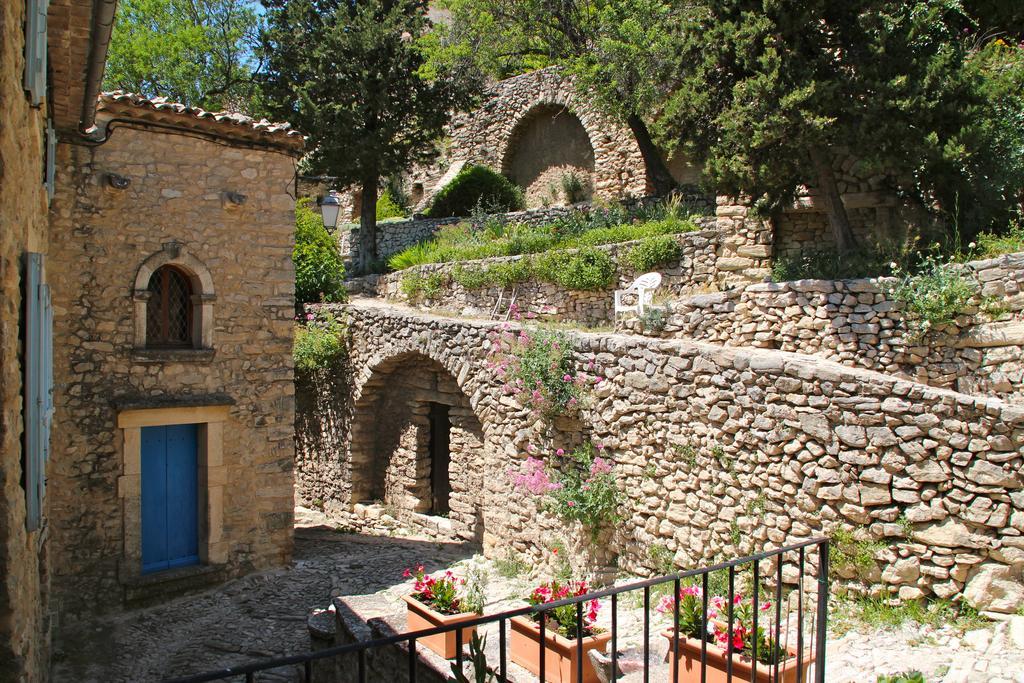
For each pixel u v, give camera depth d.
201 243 9.38
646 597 3.20
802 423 6.55
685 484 7.48
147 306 9.21
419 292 14.72
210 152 9.44
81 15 5.38
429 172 23.69
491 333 9.89
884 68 8.09
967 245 8.06
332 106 16.94
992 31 10.84
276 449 10.01
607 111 14.89
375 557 10.69
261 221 9.86
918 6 8.48
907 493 5.98
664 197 15.23
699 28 9.37
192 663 7.44
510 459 9.61
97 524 8.63
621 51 13.74
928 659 5.20
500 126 21.52
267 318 9.92
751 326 8.32
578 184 19.34
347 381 13.34
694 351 7.42
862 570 6.12
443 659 5.79
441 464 12.45
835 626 5.87
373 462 13.42
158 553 9.27
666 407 7.68
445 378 11.83
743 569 6.89
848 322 7.61
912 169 8.27
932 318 7.11
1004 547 5.56
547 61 20.67
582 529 8.53
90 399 8.61
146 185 8.97
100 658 7.59
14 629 3.52
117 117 8.72
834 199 9.04
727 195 9.55
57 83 6.79
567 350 8.81
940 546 5.80
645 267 11.60
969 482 5.71
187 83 24.77
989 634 5.35
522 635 5.70
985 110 8.16
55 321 8.38
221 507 9.56
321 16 17.81
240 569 9.75
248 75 25.22
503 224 16.80
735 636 4.79
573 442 8.75
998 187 8.17
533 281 12.70
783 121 8.09
